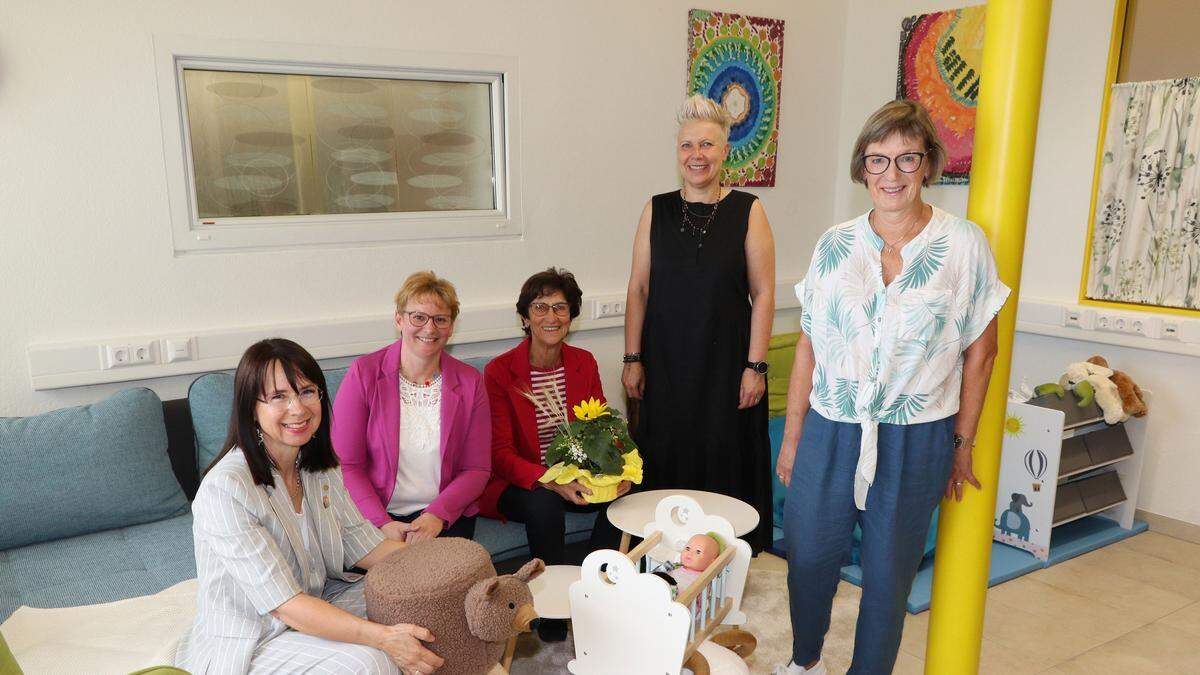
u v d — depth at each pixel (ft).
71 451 7.62
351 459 7.50
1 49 7.72
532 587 6.97
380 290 10.21
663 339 8.72
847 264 5.77
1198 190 10.25
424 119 10.28
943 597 5.94
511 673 7.45
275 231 9.35
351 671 5.08
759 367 8.73
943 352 5.57
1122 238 11.03
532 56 10.77
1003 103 5.12
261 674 5.21
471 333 10.80
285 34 9.11
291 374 5.28
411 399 7.72
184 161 8.80
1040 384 11.76
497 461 8.34
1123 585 9.66
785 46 13.20
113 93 8.31
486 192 10.96
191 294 9.03
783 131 13.50
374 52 9.62
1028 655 8.16
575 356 9.09
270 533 5.46
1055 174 11.57
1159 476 11.16
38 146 8.03
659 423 8.87
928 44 12.66
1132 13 10.67
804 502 6.31
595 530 8.49
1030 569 9.97
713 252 8.45
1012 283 5.42
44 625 6.21
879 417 5.75
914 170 5.34
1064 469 10.19
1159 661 8.09
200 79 8.84
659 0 11.72
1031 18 4.97
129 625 6.22
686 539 6.89
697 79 12.26
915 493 5.88
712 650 6.35
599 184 11.72
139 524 7.93
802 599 6.55
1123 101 10.75
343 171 9.85
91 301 8.52
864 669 6.40
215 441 8.37
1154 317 10.61
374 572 5.49
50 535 7.51
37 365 8.24
